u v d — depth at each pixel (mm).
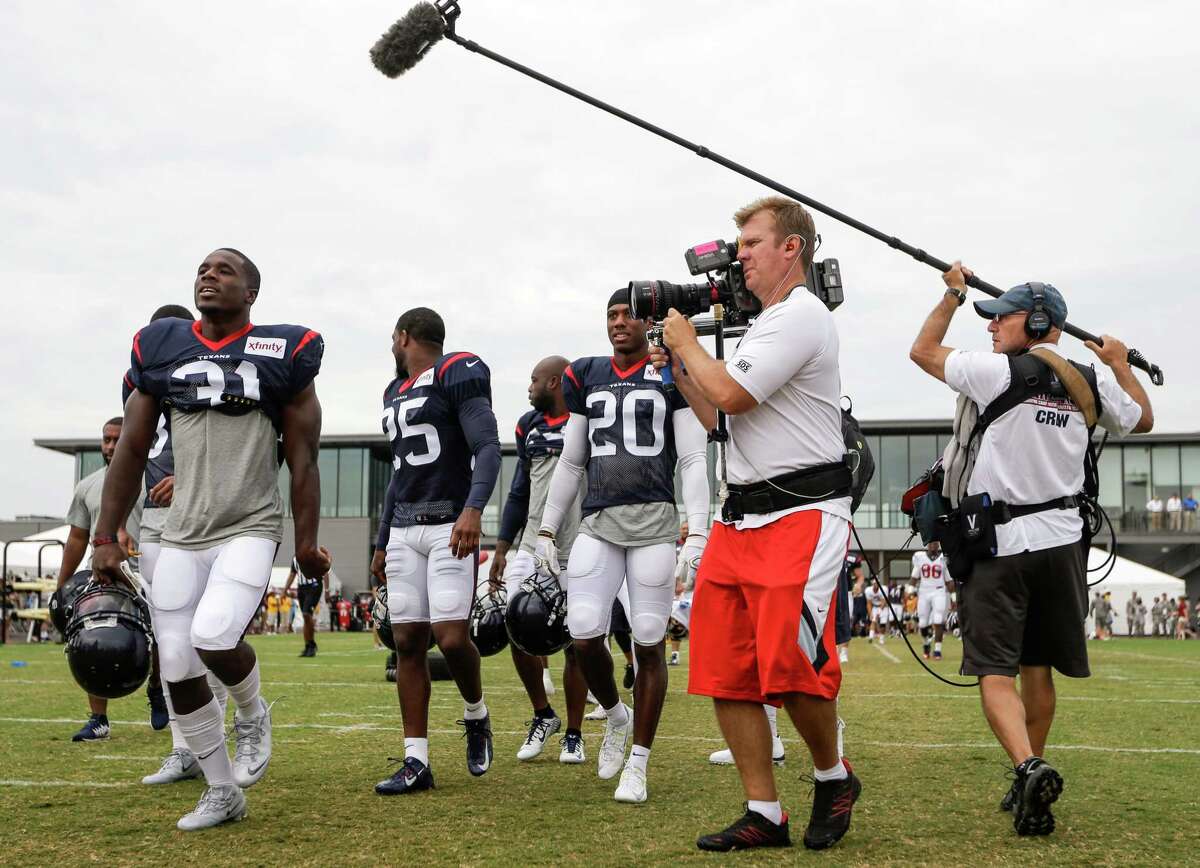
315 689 9133
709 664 3391
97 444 43844
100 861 3135
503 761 5230
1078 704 7945
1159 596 30984
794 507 3309
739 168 5090
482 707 4680
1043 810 3396
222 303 3709
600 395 4793
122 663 3740
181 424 3742
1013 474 3811
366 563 41906
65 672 11000
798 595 3225
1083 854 3207
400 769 4344
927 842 3375
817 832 3322
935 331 4117
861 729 6301
